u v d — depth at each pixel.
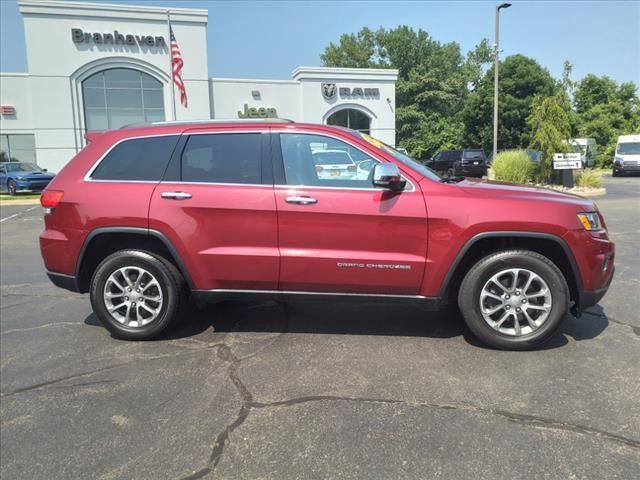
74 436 3.01
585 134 41.44
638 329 4.53
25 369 3.96
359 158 4.17
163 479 2.61
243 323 4.88
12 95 27.27
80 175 4.45
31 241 10.78
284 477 2.59
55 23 26.27
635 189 19.53
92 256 4.59
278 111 31.08
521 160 18.75
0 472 2.70
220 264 4.22
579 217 3.97
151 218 4.24
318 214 4.07
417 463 2.66
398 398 3.35
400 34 57.31
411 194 4.03
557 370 3.71
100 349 4.33
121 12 26.98
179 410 3.26
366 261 4.07
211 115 29.72
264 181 4.19
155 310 4.45
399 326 4.73
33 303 5.83
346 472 2.61
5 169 23.61
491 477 2.54
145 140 4.45
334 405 3.27
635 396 3.31
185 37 28.23
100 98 27.56
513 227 3.92
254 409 3.25
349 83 32.00
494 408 3.19
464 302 4.09
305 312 5.18
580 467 2.60
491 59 58.62
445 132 49.88
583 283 4.01
